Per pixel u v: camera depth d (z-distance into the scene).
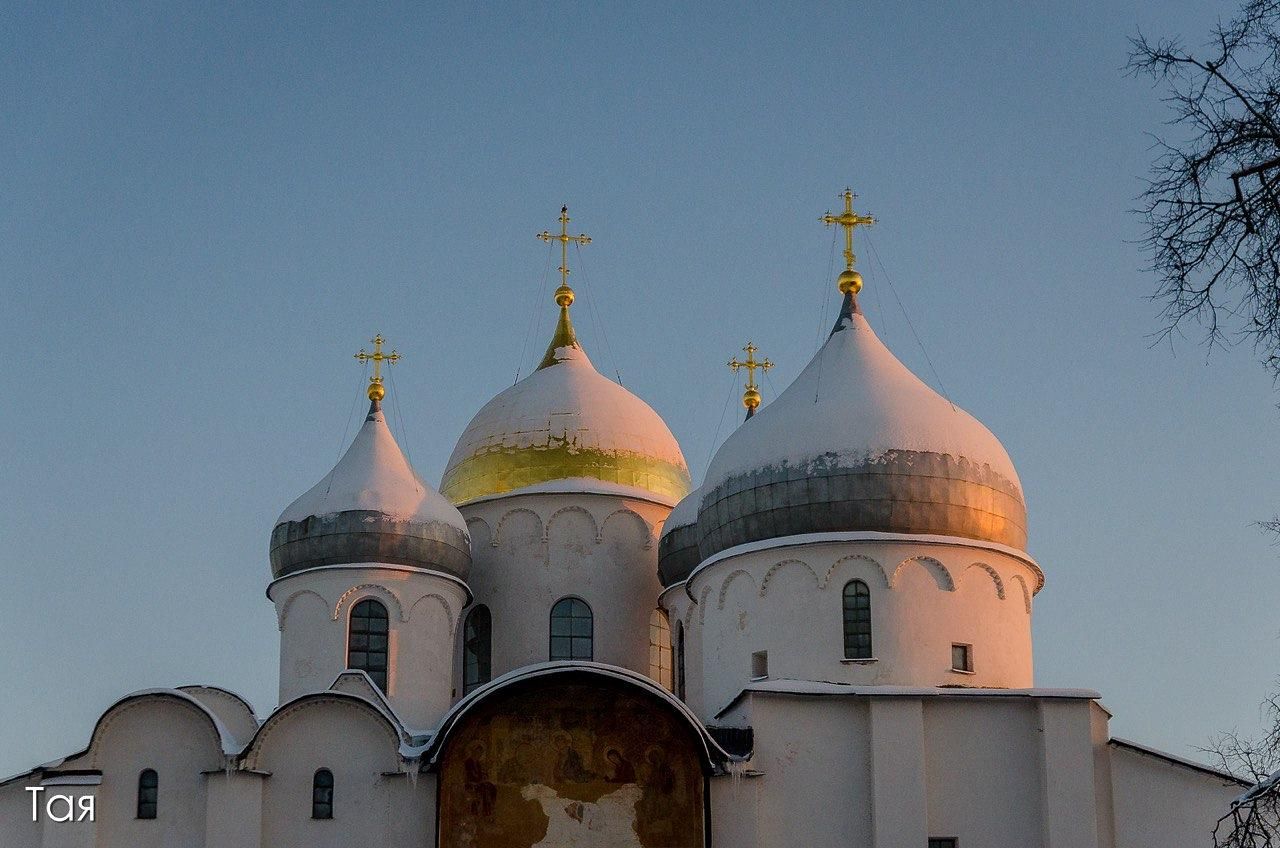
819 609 68.12
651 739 64.56
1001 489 70.38
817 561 68.69
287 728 64.81
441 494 83.56
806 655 67.75
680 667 81.56
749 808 64.00
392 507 77.69
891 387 71.62
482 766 63.97
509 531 83.62
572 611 82.69
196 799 63.97
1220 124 28.72
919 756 64.81
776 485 69.50
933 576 68.50
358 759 64.62
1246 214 28.61
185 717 64.94
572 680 64.56
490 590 83.00
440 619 78.00
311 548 77.31
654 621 83.75
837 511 68.56
